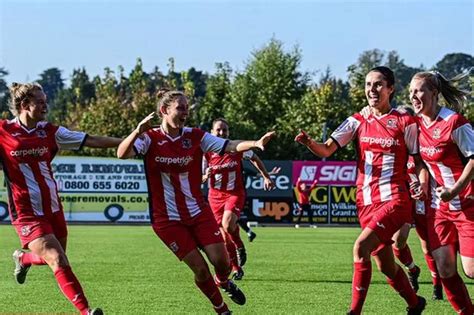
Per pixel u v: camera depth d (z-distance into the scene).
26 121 14.63
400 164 14.74
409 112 14.97
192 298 19.28
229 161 24.17
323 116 89.75
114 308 17.70
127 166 60.50
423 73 14.11
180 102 14.67
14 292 20.27
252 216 59.50
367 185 14.88
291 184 59.56
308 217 59.59
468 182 13.41
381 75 14.73
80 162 60.28
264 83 100.00
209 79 102.75
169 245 14.79
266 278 23.75
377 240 14.52
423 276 24.88
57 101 175.88
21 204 14.59
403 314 17.08
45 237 14.43
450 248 14.03
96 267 26.91
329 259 30.59
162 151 14.66
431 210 14.27
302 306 18.08
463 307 14.11
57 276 14.20
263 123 99.31
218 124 23.41
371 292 20.47
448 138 13.73
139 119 91.38
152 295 19.80
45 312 17.05
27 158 14.50
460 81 14.42
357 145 15.17
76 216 60.28
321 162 59.66
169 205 14.77
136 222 60.69
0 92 94.81
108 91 98.31
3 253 32.84
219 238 14.96
